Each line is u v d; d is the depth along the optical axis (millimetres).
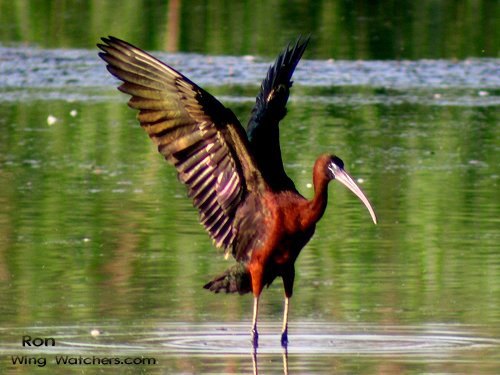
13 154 19359
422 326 11047
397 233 14875
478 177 18000
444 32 30359
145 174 18297
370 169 18406
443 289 12352
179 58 27297
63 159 19125
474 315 11391
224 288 10680
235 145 9898
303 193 16578
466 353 10227
